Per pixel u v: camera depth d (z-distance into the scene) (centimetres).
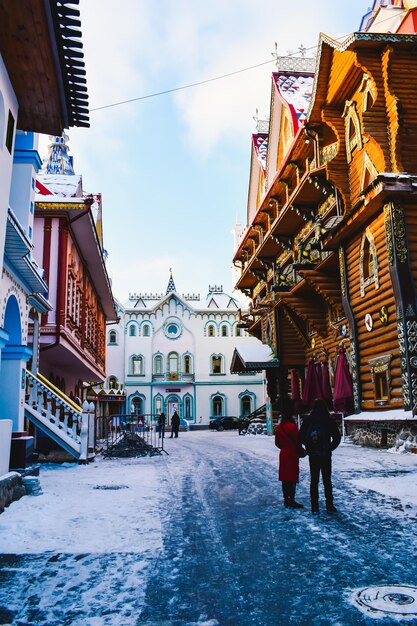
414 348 1441
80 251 2381
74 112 940
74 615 417
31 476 997
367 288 1708
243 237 3550
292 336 3016
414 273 1483
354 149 1831
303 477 1063
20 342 1155
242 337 5925
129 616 413
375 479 981
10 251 1011
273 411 3039
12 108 871
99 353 3431
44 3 688
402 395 1477
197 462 1455
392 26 2014
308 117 2047
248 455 1566
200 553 576
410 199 1516
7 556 569
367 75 1666
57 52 780
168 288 6094
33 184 1332
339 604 423
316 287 2161
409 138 1583
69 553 579
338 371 1939
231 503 841
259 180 3591
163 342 5847
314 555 555
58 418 1498
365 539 609
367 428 1662
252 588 468
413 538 608
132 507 818
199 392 5741
